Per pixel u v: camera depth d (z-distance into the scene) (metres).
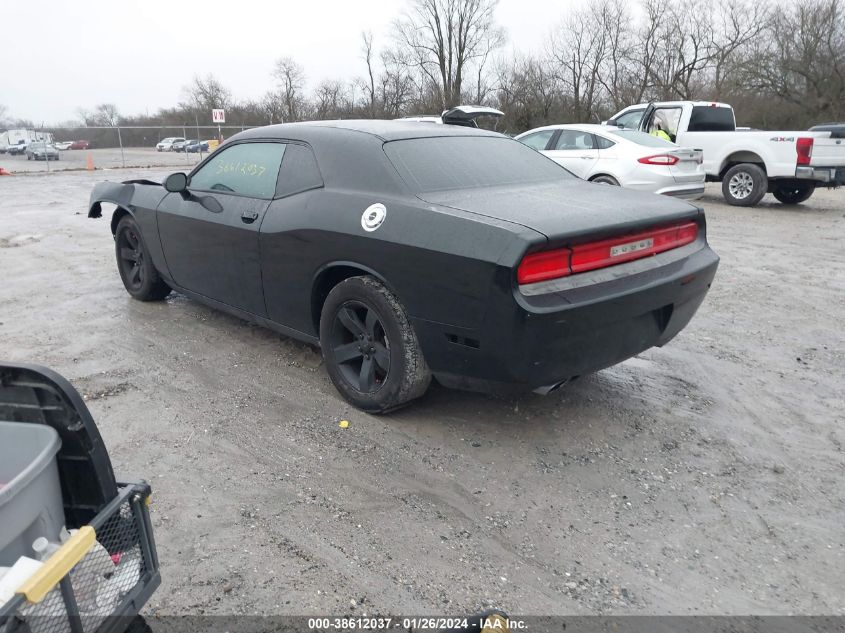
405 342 3.46
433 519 2.89
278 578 2.52
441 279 3.17
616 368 4.57
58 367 4.48
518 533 2.81
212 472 3.23
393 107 47.34
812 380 4.41
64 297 6.19
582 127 11.02
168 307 5.83
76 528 1.91
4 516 1.57
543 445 3.53
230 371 4.44
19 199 14.78
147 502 1.93
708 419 3.86
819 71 36.31
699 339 5.18
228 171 4.66
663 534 2.82
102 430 3.63
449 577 2.54
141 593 1.87
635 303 3.27
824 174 11.65
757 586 2.53
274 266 4.12
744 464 3.38
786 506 3.04
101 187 5.99
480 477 3.22
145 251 5.53
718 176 12.84
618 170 10.24
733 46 39.12
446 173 3.78
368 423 3.73
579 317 3.06
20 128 39.47
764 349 4.97
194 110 53.22
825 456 3.46
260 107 54.97
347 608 2.38
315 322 4.07
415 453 3.43
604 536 2.80
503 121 37.72
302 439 3.55
